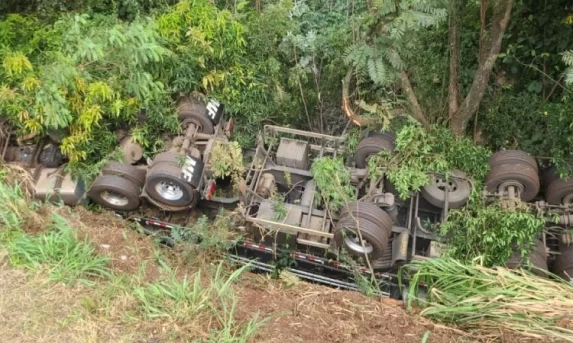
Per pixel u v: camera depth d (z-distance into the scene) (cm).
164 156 702
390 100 789
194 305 468
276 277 632
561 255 680
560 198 716
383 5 585
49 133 716
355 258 657
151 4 852
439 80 819
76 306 463
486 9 734
